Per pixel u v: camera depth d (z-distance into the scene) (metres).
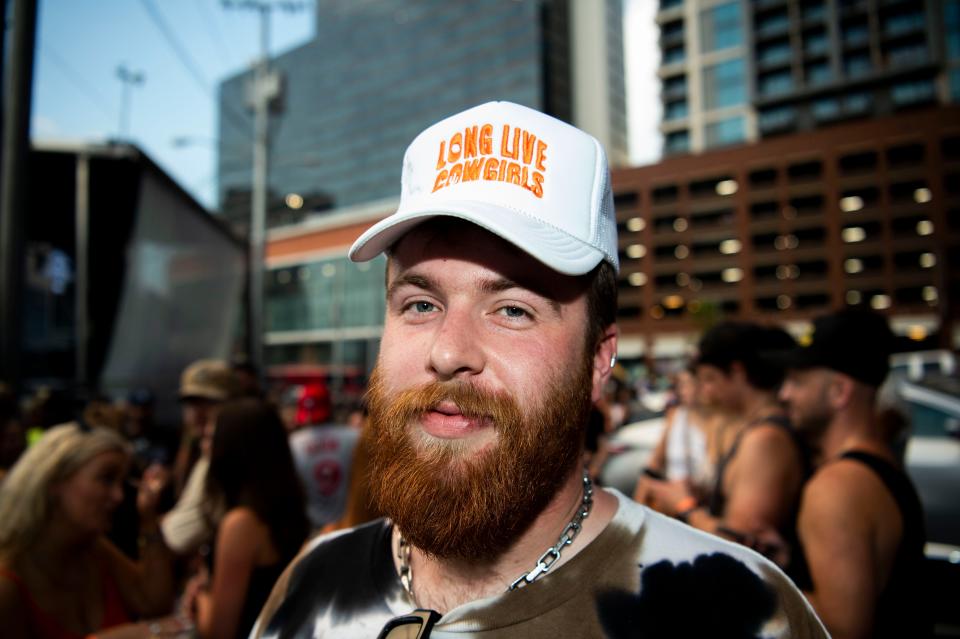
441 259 0.84
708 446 2.99
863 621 1.38
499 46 71.69
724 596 0.81
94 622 1.90
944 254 38.25
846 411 1.69
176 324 6.85
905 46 45.22
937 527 3.28
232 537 1.97
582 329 0.86
